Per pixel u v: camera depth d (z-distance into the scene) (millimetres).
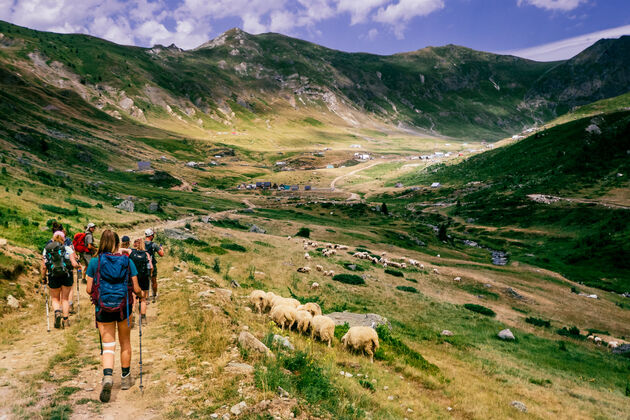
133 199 82375
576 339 27953
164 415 4895
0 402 4680
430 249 86000
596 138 186125
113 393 5418
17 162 70188
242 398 5445
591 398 14188
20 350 7039
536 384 15266
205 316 9250
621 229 98125
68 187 56438
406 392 9617
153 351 7281
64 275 8891
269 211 121438
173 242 28938
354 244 68812
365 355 12102
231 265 27000
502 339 23812
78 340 7988
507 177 183500
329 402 6172
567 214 118812
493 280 46969
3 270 10891
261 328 10148
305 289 26062
